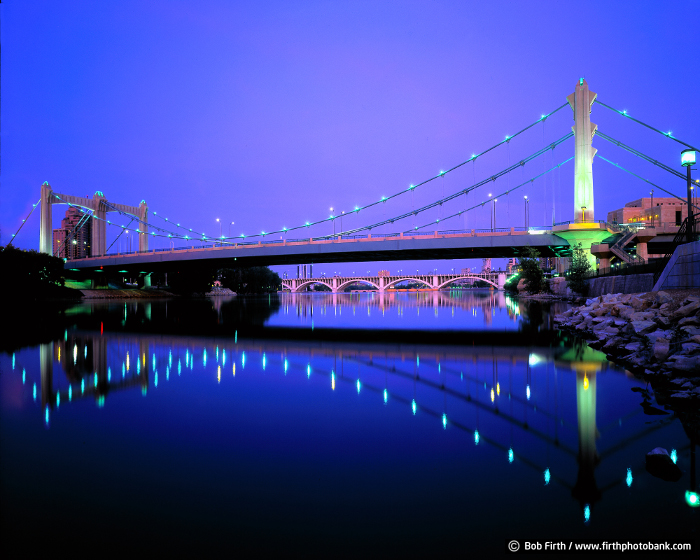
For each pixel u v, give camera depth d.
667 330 15.31
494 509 5.53
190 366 15.83
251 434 8.29
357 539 4.90
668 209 113.81
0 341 23.20
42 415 9.63
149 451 7.44
